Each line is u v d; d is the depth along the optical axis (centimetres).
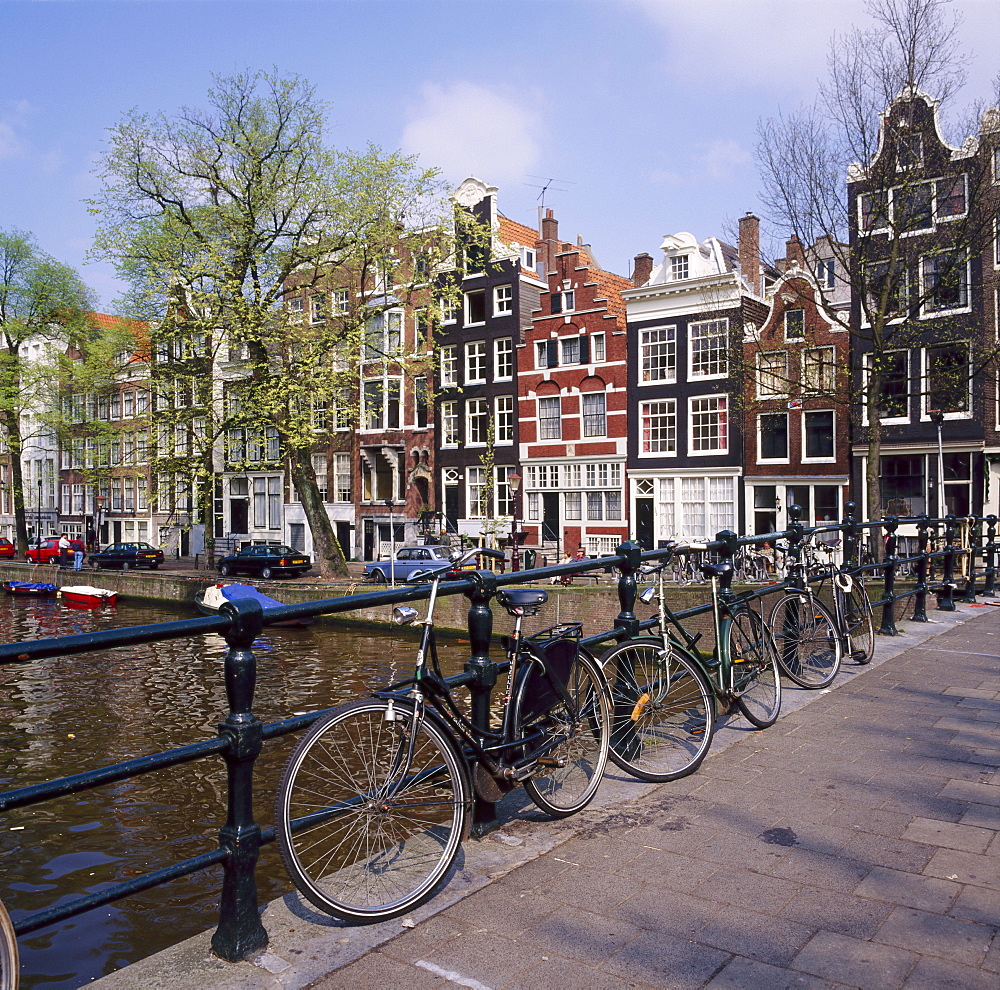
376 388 3512
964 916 291
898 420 2403
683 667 457
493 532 2898
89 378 3519
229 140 2406
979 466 2292
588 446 3083
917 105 1834
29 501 5709
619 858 338
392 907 292
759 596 563
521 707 364
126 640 239
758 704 521
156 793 923
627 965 262
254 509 4094
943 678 658
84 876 721
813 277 2044
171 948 274
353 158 2469
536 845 351
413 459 3556
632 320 2962
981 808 390
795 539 671
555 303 3173
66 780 225
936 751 475
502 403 3334
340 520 3734
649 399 2927
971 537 1288
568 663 389
